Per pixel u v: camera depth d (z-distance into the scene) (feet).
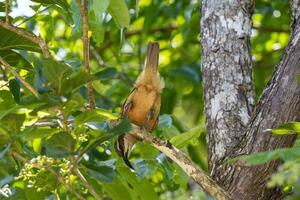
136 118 35.91
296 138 29.78
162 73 55.21
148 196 32.60
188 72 53.72
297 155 22.13
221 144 29.40
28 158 30.96
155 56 35.40
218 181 28.86
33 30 44.19
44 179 29.07
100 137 26.45
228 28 31.09
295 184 22.70
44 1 31.81
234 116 29.68
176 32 54.19
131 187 34.32
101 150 39.52
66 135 26.53
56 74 26.25
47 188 29.35
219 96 30.09
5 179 28.25
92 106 28.55
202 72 31.17
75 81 26.48
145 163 34.53
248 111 29.84
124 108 35.32
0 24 30.22
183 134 34.04
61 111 27.09
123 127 26.53
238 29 31.12
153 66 35.27
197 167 28.35
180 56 60.13
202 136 47.57
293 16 29.81
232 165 28.60
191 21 53.26
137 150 40.42
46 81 26.71
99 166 27.53
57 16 54.70
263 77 59.31
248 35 31.37
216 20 31.32
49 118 28.40
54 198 32.30
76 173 29.14
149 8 53.42
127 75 58.90
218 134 29.60
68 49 54.60
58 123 29.17
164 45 61.93
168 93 56.75
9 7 32.96
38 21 41.88
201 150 47.78
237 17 31.30
